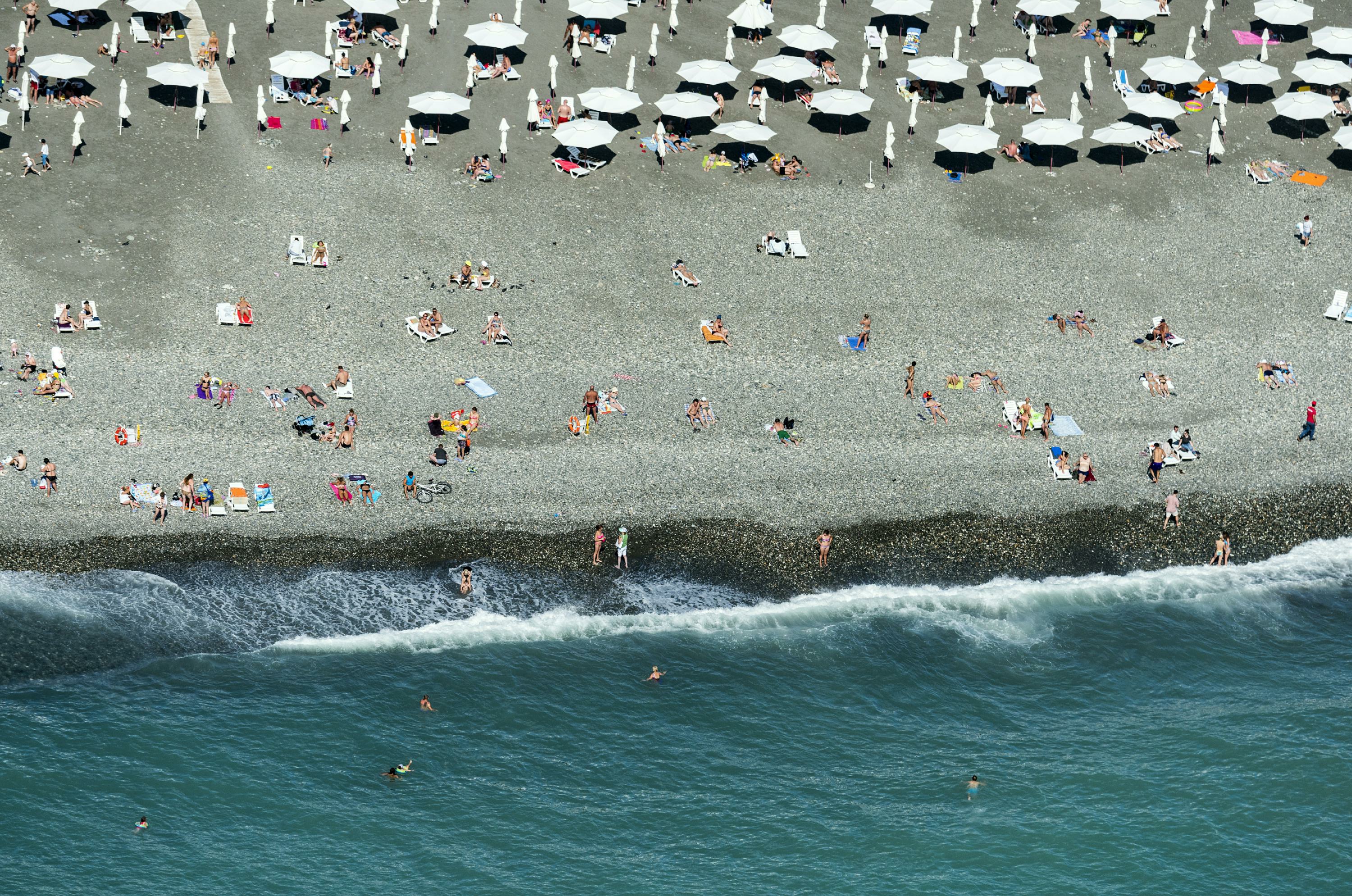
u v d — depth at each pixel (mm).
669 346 163000
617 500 142625
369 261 170625
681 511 142250
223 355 154875
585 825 113000
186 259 167375
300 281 166500
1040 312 172000
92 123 185000
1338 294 173500
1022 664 132250
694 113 191625
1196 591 141125
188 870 107000
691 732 122312
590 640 131000
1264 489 149500
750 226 182500
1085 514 145625
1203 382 162625
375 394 152250
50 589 129000
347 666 126000
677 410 154000
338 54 199500
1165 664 132875
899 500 145250
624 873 109062
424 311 164500
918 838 113312
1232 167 198750
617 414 152625
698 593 136000
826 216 185125
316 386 152375
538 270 172500
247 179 180250
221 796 112938
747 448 149750
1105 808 116938
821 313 169750
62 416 144750
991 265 179125
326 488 140750
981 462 150125
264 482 140375
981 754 122062
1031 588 139750
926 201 189250
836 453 150000
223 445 143750
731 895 107562
